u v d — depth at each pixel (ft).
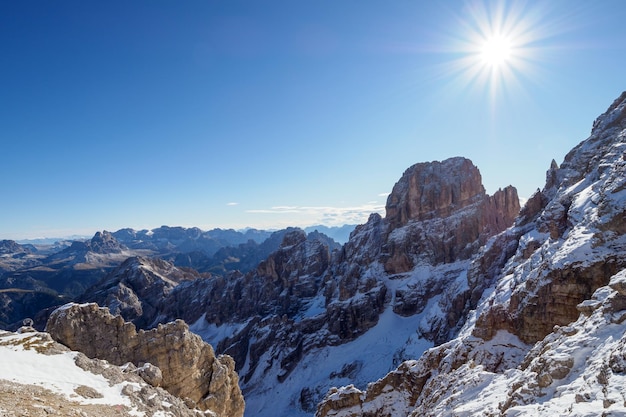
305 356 493.36
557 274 185.06
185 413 140.26
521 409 81.56
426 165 634.84
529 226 399.03
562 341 113.60
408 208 604.08
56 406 99.91
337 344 496.23
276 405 432.66
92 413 104.06
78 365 132.16
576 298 175.94
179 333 179.93
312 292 655.35
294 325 538.88
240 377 507.71
